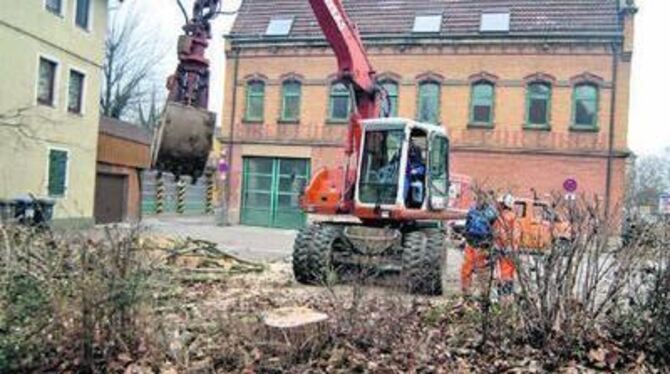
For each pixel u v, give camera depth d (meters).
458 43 28.34
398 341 6.58
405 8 30.00
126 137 27.64
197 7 7.98
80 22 24.31
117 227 6.46
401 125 12.05
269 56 31.41
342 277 10.73
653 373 6.15
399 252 11.45
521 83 27.66
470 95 28.30
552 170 27.20
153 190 39.25
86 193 24.55
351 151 12.51
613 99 26.69
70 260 5.71
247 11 32.66
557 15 27.66
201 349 6.11
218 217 31.78
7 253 5.63
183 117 7.38
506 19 28.12
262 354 6.02
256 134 31.50
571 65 27.11
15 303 5.40
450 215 13.27
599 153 26.70
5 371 5.25
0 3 19.48
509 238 6.77
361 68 12.41
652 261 6.60
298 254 11.53
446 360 6.34
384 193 12.06
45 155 21.88
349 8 30.73
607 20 27.03
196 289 9.94
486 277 7.09
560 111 27.22
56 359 5.49
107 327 5.61
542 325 6.58
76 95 24.17
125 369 5.55
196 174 7.55
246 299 9.05
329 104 30.47
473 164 28.05
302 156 30.75
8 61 19.92
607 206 8.00
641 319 6.63
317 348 6.18
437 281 10.60
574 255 6.57
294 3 32.22
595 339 6.56
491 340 6.71
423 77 28.84
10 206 16.16
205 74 7.82
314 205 12.67
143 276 5.86
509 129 27.70
